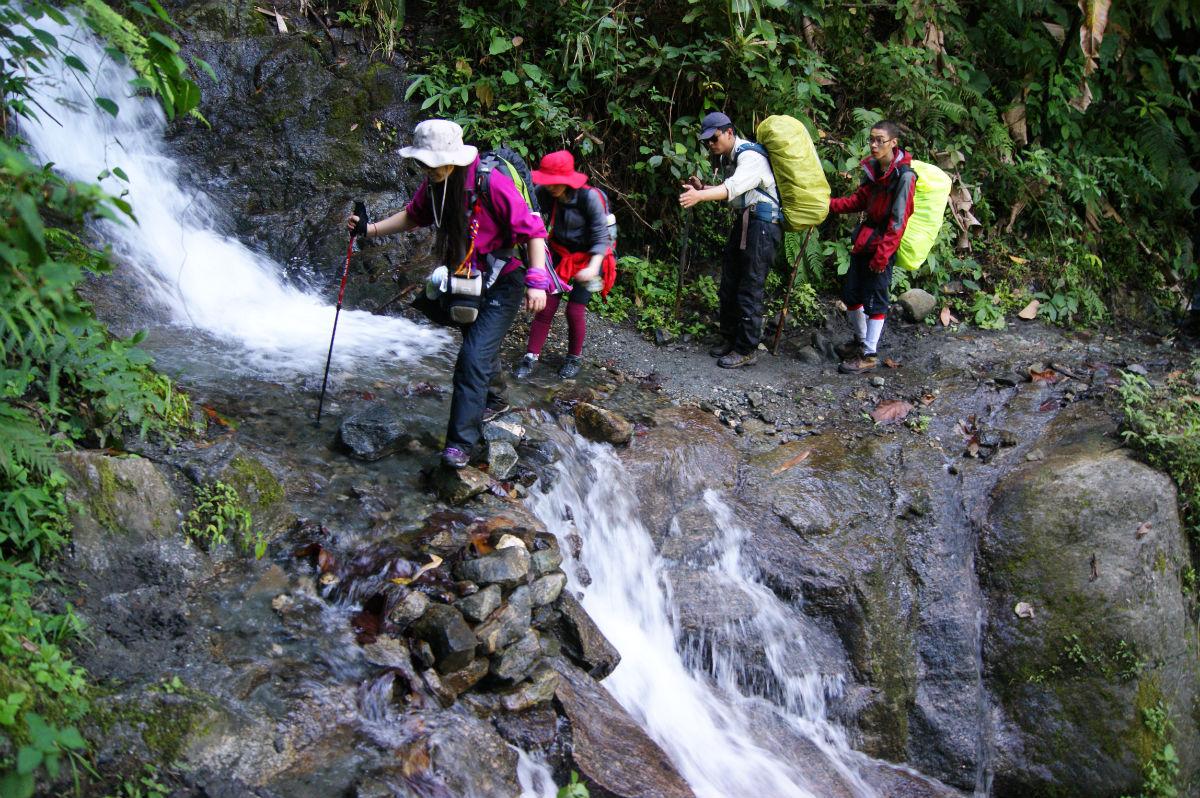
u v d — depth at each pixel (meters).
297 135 7.36
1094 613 5.44
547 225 5.89
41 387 4.12
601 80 7.82
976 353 7.38
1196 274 9.64
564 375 6.43
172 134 7.09
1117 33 9.45
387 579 4.11
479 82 7.62
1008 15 9.19
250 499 4.21
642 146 7.88
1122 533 5.57
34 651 3.16
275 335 6.11
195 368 5.42
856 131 8.07
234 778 3.17
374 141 7.49
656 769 4.02
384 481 4.76
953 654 5.53
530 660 4.07
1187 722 5.52
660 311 7.50
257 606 3.86
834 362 7.30
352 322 6.55
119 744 3.08
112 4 6.78
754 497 5.75
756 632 5.24
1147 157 9.74
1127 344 7.84
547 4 7.82
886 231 6.58
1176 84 10.20
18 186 2.85
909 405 6.69
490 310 4.64
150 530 3.81
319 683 3.59
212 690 3.41
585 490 5.35
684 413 6.34
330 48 7.73
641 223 8.06
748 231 6.66
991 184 8.93
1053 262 8.52
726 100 7.93
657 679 4.93
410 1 8.24
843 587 5.40
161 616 3.62
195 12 7.41
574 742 3.90
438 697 3.75
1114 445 6.00
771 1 7.51
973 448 6.27
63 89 6.39
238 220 7.00
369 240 7.11
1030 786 5.40
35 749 2.78
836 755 5.21
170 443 4.32
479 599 4.01
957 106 8.26
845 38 8.40
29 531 3.48
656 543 5.46
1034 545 5.66
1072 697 5.41
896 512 5.84
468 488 4.71
